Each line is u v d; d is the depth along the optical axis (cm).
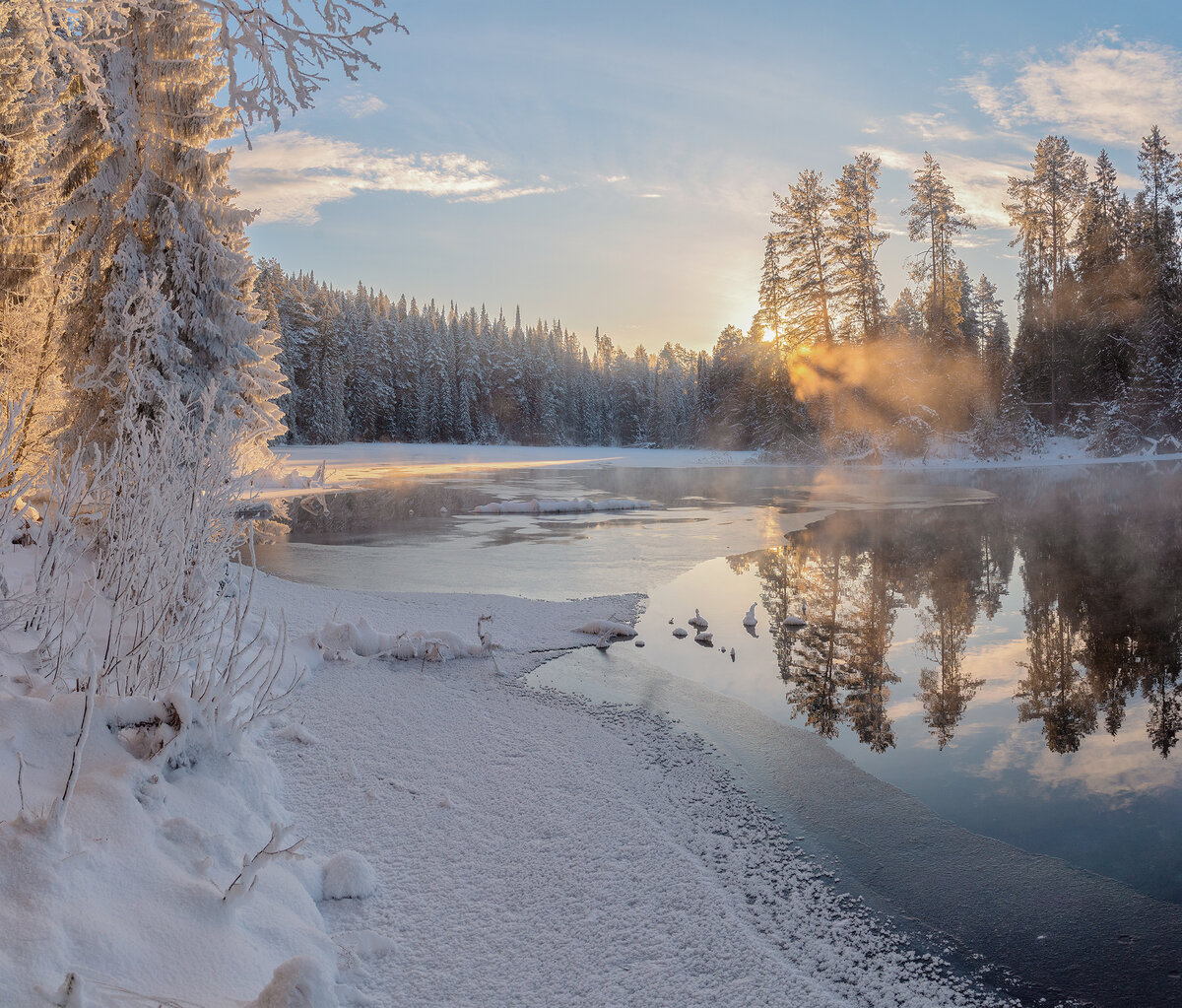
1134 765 528
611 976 286
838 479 3475
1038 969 313
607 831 404
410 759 487
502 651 763
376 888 338
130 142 1477
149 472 404
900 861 399
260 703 414
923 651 800
